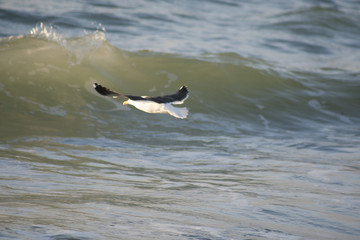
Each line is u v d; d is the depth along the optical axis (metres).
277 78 24.94
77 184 11.74
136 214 9.69
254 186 12.31
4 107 18.27
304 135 19.53
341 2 48.09
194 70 24.08
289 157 15.73
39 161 13.66
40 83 20.19
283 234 9.09
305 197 11.49
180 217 9.69
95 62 22.83
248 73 24.73
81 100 19.83
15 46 22.44
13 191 10.68
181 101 8.66
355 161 15.43
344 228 9.58
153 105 8.10
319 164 14.88
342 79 26.61
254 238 8.79
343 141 18.69
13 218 8.84
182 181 12.62
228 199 11.12
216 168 14.12
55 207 9.74
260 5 42.97
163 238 8.45
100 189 11.43
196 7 38.78
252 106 22.23
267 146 17.36
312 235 9.13
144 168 13.81
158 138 17.59
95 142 16.36
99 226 8.79
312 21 39.62
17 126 17.00
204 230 9.00
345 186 12.58
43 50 22.52
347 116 22.59
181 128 19.02
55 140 16.09
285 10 42.16
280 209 10.53
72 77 21.14
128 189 11.62
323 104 23.38
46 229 8.41
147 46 27.70
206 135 18.53
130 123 18.80
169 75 23.38
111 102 20.17
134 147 16.20
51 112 18.59
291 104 22.97
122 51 24.67
